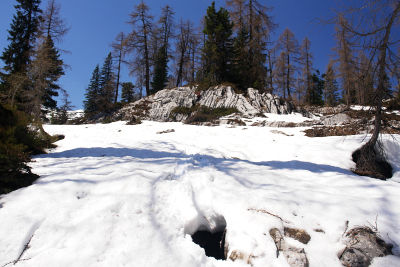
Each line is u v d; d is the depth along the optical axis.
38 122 8.83
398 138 7.97
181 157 7.30
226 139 10.77
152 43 29.33
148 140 10.72
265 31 21.58
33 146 7.46
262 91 22.05
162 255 2.69
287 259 2.66
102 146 9.22
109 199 3.54
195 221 3.65
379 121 6.22
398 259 2.60
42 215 3.06
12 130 4.46
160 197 3.99
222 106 20.27
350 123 11.24
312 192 4.04
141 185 4.13
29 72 13.67
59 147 9.18
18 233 2.73
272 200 3.67
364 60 5.65
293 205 3.56
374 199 3.66
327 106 26.72
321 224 3.19
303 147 8.59
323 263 2.67
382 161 6.94
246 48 22.42
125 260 2.51
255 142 10.02
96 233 2.84
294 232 3.05
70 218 3.07
